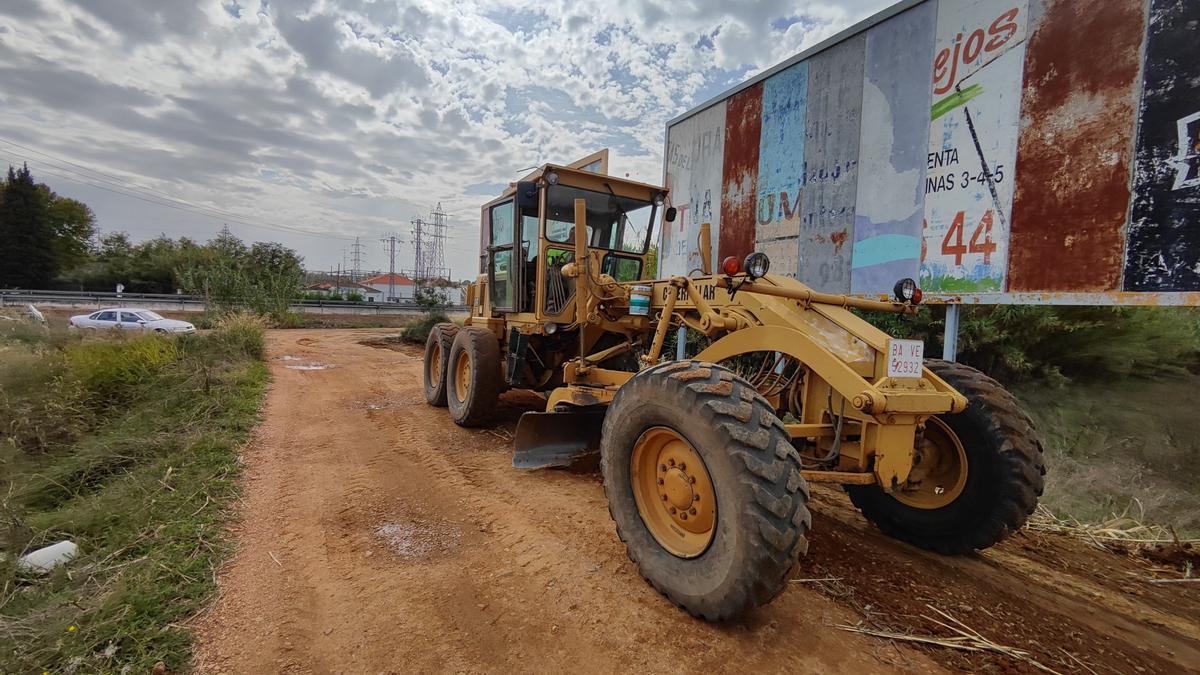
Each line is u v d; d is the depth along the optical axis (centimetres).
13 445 521
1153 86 385
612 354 511
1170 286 380
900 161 551
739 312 349
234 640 243
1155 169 385
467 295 800
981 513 313
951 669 225
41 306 3097
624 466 299
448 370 679
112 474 472
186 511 374
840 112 615
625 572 299
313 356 1327
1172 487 450
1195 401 564
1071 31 427
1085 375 642
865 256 589
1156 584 304
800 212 666
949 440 333
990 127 479
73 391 676
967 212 497
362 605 269
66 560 307
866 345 289
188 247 4666
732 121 773
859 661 228
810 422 324
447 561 314
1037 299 450
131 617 251
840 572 305
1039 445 310
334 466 485
